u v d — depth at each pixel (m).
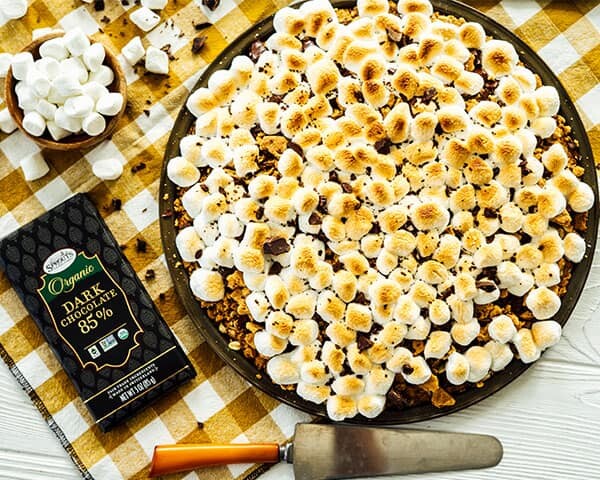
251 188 0.75
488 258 0.74
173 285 0.83
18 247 0.81
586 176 0.79
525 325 0.78
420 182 0.75
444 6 0.81
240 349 0.78
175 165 0.77
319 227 0.75
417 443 0.81
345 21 0.80
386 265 0.74
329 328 0.75
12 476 0.83
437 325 0.75
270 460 0.81
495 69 0.77
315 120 0.76
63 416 0.83
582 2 0.84
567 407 0.83
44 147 0.84
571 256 0.77
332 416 0.76
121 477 0.83
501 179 0.75
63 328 0.81
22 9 0.84
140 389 0.81
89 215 0.82
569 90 0.85
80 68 0.81
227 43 0.85
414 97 0.76
